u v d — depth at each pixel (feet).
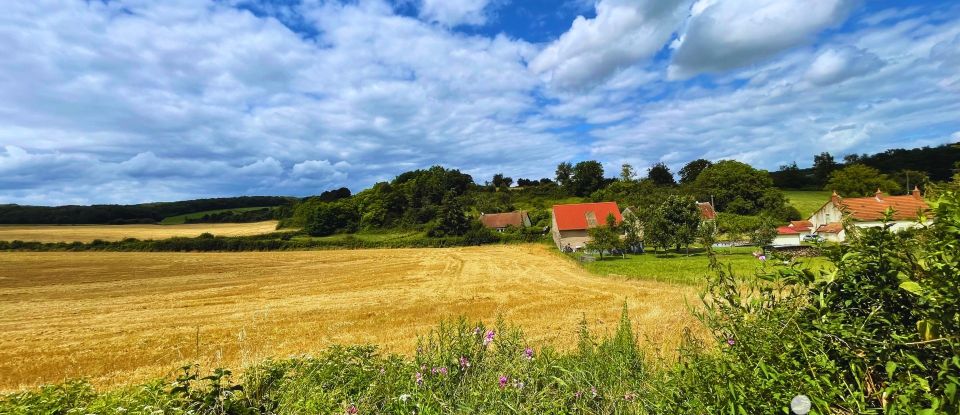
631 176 358.43
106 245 228.84
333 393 13.78
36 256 201.46
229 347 49.11
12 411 14.24
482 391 12.16
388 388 13.52
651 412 10.91
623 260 136.26
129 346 51.83
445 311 65.92
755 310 9.66
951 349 6.93
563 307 64.85
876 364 7.82
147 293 102.89
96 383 38.40
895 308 8.14
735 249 165.89
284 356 44.42
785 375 8.15
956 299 6.56
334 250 223.10
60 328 64.80
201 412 13.38
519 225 274.36
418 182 342.64
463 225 256.11
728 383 8.77
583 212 192.54
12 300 94.79
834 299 8.85
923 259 7.57
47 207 348.18
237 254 209.97
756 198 279.08
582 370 13.51
